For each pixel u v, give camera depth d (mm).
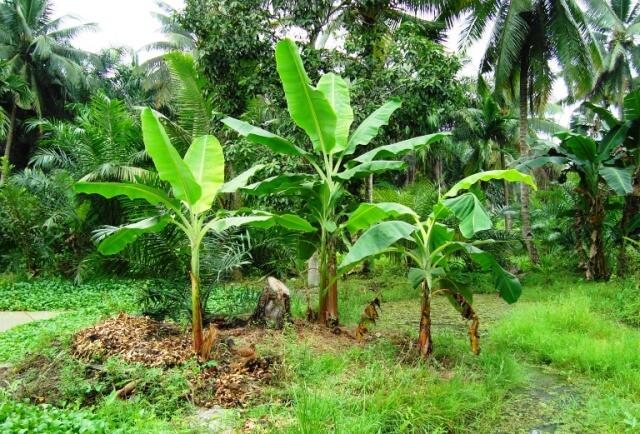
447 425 3684
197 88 10258
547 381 4863
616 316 7633
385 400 3750
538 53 14094
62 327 6133
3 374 4512
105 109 12070
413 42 9180
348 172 5723
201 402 3867
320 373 4445
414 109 9109
